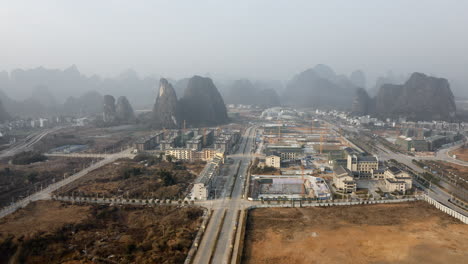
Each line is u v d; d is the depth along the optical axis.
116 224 136.38
